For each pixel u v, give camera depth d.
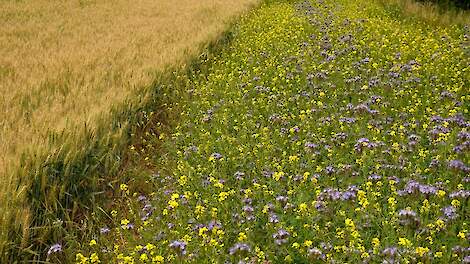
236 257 5.14
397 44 14.20
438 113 8.70
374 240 4.95
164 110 10.77
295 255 5.22
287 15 19.34
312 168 7.02
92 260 5.39
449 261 4.92
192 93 11.23
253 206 6.24
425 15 19.11
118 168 8.05
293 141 7.93
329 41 14.30
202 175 7.32
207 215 6.15
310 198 6.23
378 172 6.66
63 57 12.66
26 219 5.77
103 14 21.39
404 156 7.12
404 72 11.09
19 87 9.88
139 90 10.27
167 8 23.66
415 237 5.20
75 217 6.95
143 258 5.14
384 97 9.48
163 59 12.62
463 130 7.30
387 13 19.84
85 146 7.42
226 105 10.03
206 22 19.50
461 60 12.27
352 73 10.93
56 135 7.23
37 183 6.48
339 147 7.56
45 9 21.78
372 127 7.98
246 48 14.76
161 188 7.24
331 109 9.27
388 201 5.79
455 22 18.34
